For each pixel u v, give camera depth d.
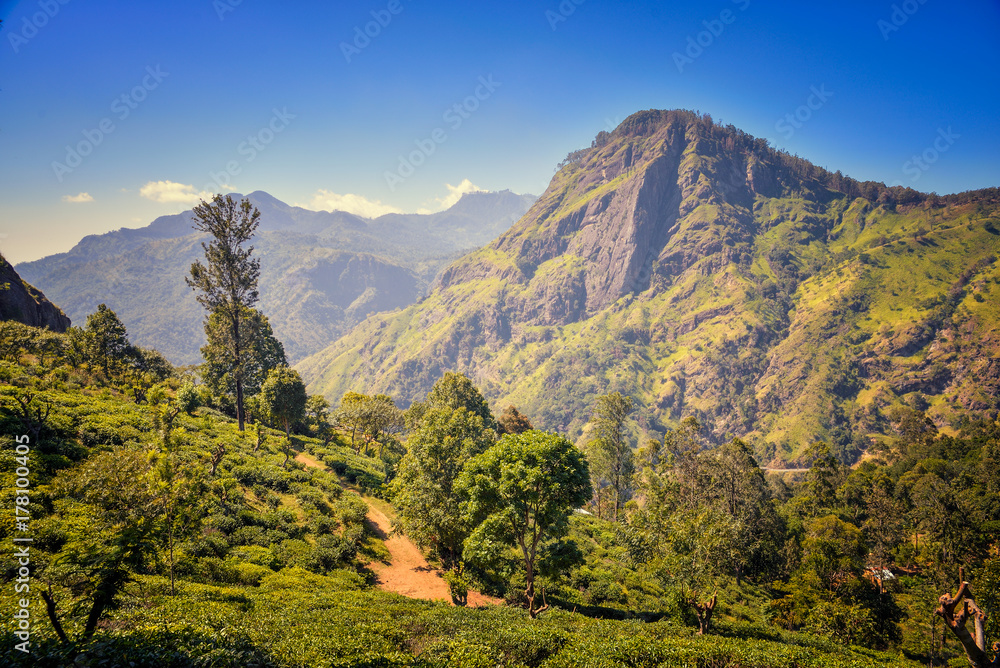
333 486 46.41
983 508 75.44
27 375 49.31
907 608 45.75
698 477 61.66
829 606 39.62
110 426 39.31
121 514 15.79
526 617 25.97
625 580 40.53
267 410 59.16
